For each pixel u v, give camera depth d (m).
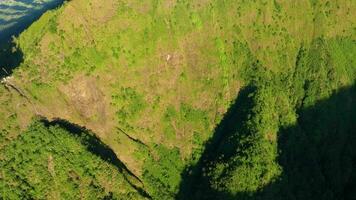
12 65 135.00
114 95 136.38
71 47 133.38
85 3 138.38
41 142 117.88
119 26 140.50
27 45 135.25
